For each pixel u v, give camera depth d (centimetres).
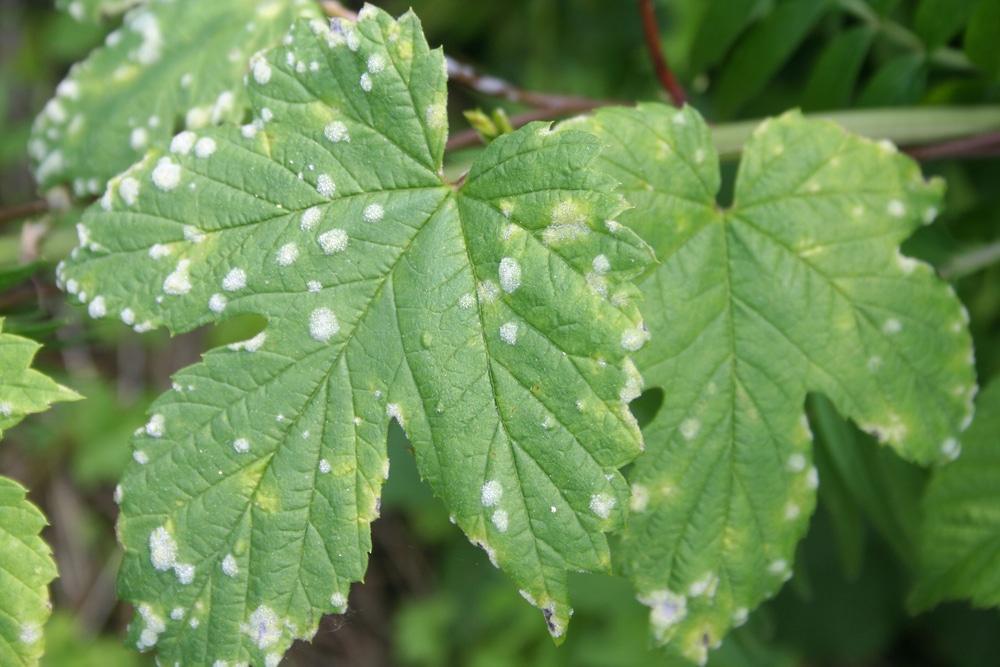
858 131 46
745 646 49
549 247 38
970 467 43
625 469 43
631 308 37
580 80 73
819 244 41
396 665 85
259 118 39
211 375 38
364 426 38
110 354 84
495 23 75
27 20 85
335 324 38
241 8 45
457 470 38
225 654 38
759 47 48
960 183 54
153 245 39
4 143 83
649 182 40
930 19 47
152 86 44
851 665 74
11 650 38
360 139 39
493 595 79
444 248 38
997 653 67
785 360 40
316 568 38
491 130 42
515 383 38
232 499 38
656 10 70
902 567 65
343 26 39
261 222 39
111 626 82
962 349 41
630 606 64
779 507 40
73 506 85
